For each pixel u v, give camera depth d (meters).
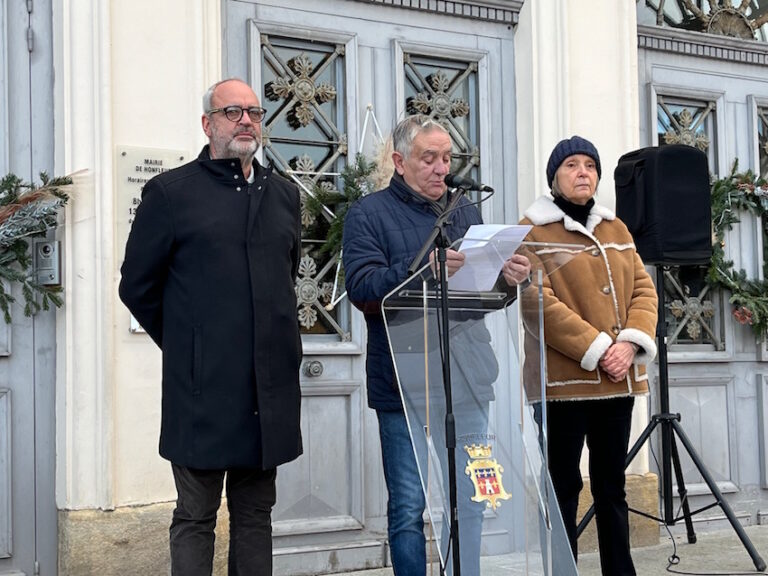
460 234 3.48
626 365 3.68
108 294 3.99
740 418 5.96
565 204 3.84
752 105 6.17
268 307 3.17
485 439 2.86
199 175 3.20
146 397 4.07
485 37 5.27
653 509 5.33
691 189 4.84
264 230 3.21
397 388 3.36
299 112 4.73
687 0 6.06
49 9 4.11
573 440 3.73
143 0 4.16
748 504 5.94
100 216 4.01
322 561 4.55
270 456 3.12
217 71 4.36
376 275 3.23
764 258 6.11
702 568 4.75
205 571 3.15
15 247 3.92
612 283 3.79
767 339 6.03
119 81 4.10
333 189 4.73
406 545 3.33
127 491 4.03
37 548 3.98
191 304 3.12
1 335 3.96
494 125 5.27
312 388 4.62
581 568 4.77
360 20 4.92
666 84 5.89
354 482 4.70
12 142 4.02
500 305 2.95
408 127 3.49
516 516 2.83
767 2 6.32
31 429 4.00
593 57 5.37
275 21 4.68
